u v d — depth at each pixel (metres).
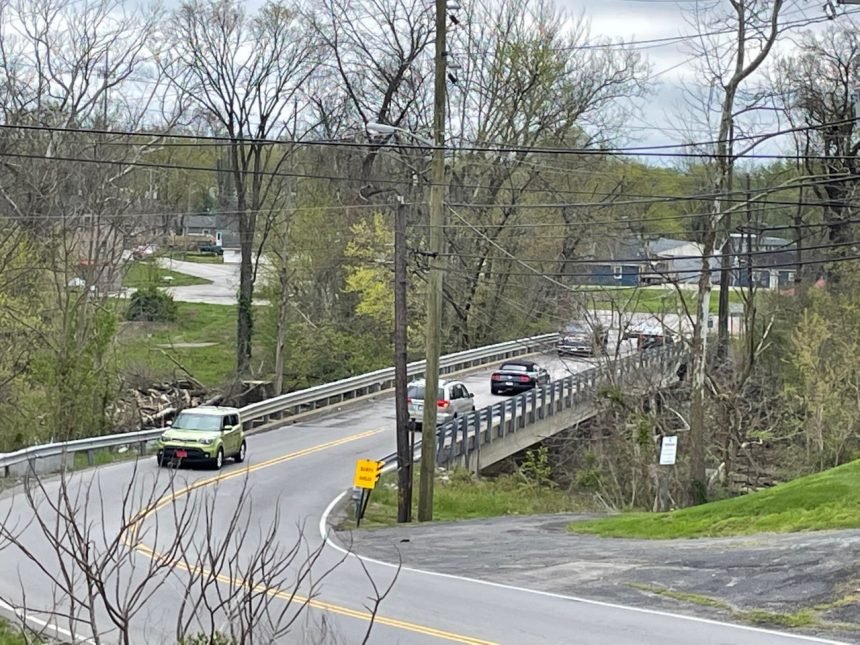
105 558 8.34
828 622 12.85
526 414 41.16
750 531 18.77
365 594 15.51
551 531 22.52
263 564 7.70
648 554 17.67
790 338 41.81
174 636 12.95
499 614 14.02
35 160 43.28
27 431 36.47
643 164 53.25
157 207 53.44
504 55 54.62
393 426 40.44
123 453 33.03
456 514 28.95
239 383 52.69
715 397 35.03
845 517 18.08
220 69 54.56
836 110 44.03
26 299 39.75
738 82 28.66
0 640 12.46
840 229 46.81
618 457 38.28
